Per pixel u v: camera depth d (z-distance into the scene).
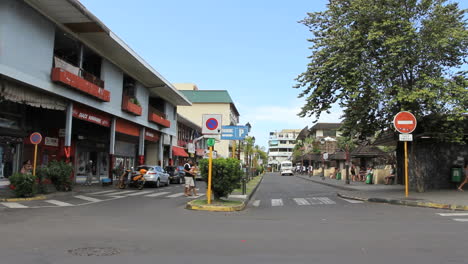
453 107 15.38
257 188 27.03
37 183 16.53
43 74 17.23
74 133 24.22
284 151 141.62
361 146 36.62
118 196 17.75
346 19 17.36
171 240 7.04
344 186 26.09
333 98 18.66
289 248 6.39
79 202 14.63
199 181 37.97
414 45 16.02
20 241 6.70
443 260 5.54
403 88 16.41
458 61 16.98
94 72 23.84
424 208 12.59
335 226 8.87
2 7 14.89
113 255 5.77
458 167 19.77
